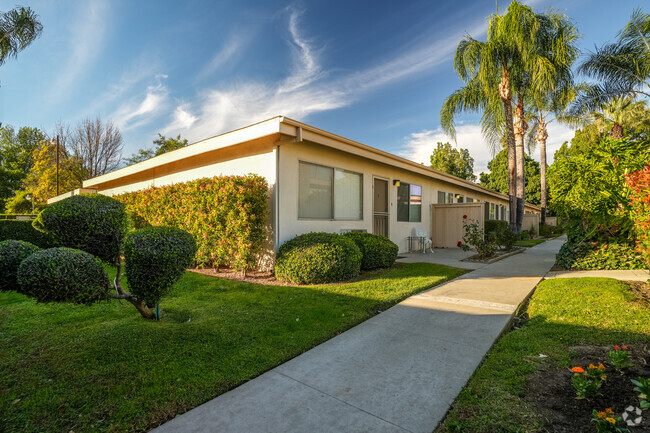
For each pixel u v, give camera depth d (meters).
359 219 8.97
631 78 11.85
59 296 2.46
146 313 3.66
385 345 3.11
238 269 6.46
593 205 6.69
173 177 9.67
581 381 2.03
